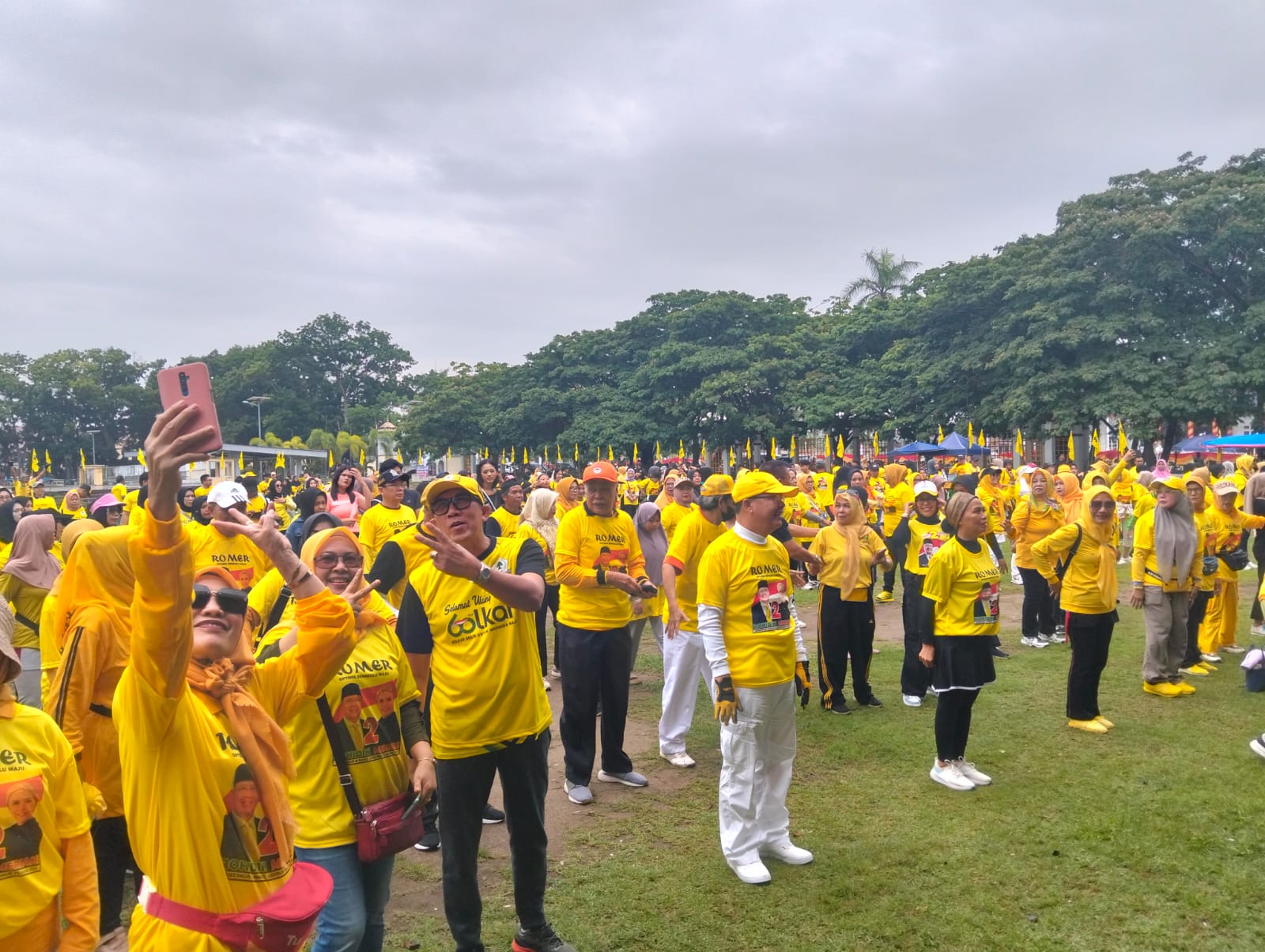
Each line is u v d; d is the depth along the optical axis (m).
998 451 38.62
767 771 4.70
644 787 5.96
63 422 65.44
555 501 9.05
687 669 6.37
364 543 7.84
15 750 2.43
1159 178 33.38
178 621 2.10
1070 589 6.76
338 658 2.91
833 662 7.46
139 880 4.20
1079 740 6.48
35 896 2.39
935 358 37.72
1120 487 16.59
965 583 5.61
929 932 3.97
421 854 5.02
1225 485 8.83
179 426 1.98
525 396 50.09
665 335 50.19
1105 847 4.73
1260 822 4.96
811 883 4.46
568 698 5.76
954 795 5.52
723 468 47.84
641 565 6.18
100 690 3.68
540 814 3.77
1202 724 6.79
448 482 3.56
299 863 2.55
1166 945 3.83
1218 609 8.95
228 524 2.77
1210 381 29.38
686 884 4.50
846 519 7.55
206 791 2.30
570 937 3.99
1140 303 32.28
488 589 3.42
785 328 47.97
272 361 75.94
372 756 3.16
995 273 34.88
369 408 75.44
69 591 3.75
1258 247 30.95
